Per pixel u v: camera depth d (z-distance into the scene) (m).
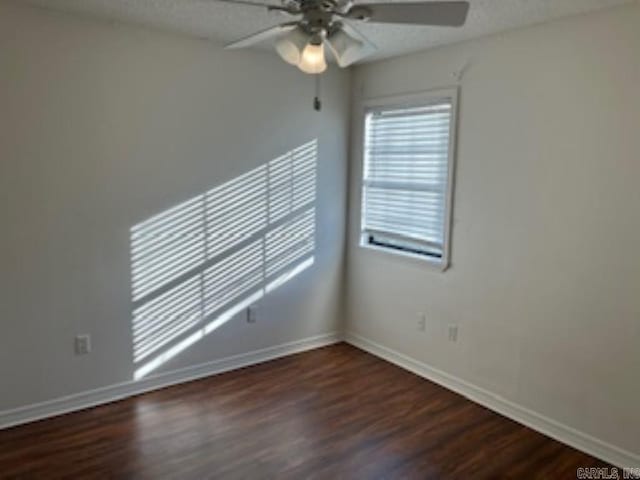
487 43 3.09
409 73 3.61
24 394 2.91
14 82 2.69
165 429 2.87
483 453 2.71
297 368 3.80
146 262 3.24
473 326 3.32
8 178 2.73
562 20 2.71
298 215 3.94
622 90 2.50
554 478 2.50
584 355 2.75
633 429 2.57
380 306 4.03
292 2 1.94
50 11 2.74
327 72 3.94
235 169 3.54
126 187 3.11
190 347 3.52
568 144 2.74
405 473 2.51
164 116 3.20
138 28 3.04
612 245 2.59
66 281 2.97
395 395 3.38
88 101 2.92
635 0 2.40
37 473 2.44
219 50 3.37
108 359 3.18
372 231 4.10
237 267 3.66
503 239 3.10
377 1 2.44
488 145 3.14
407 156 3.73
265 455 2.63
